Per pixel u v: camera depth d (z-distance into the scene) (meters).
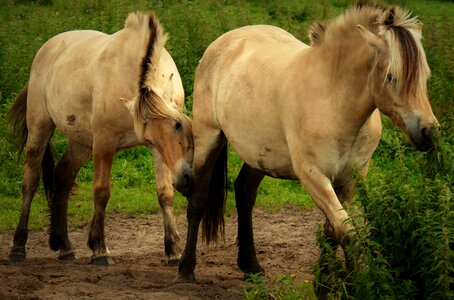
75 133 12.16
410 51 7.82
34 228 14.09
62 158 12.63
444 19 24.59
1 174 16.30
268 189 15.77
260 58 9.75
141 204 15.12
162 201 11.48
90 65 11.76
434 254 7.54
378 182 8.48
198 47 21.23
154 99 10.11
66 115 12.11
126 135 11.53
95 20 22.64
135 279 10.39
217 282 10.37
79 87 11.84
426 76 7.91
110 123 11.40
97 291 9.55
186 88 19.36
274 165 9.48
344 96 8.49
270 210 14.81
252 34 10.33
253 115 9.43
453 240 7.73
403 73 7.81
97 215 11.55
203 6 27.42
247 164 10.34
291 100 8.90
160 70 10.87
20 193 15.90
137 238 13.48
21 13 26.56
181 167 10.02
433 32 22.52
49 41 13.29
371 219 8.25
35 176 12.80
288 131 8.96
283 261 11.55
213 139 10.48
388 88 8.03
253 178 10.70
